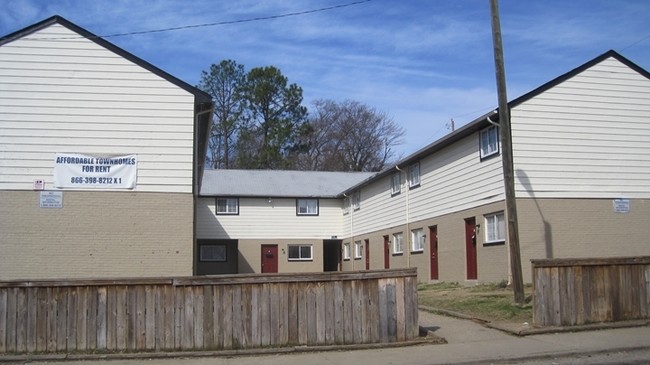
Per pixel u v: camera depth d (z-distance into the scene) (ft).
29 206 60.39
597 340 39.52
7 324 38.32
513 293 56.85
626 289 45.14
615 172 69.36
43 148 61.16
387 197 110.01
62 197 60.85
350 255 132.67
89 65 62.59
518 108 67.72
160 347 38.75
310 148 217.77
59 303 38.63
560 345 38.27
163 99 63.16
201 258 133.90
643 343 37.83
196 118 66.28
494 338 41.83
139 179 62.08
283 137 201.05
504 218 67.67
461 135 77.71
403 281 41.14
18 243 59.93
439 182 86.48
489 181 71.15
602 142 69.41
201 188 134.51
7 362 36.96
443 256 84.33
